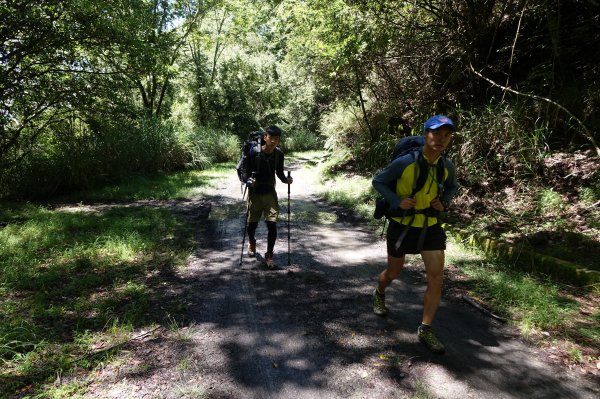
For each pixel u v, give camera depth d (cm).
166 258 527
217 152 1845
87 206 864
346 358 311
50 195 982
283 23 1231
